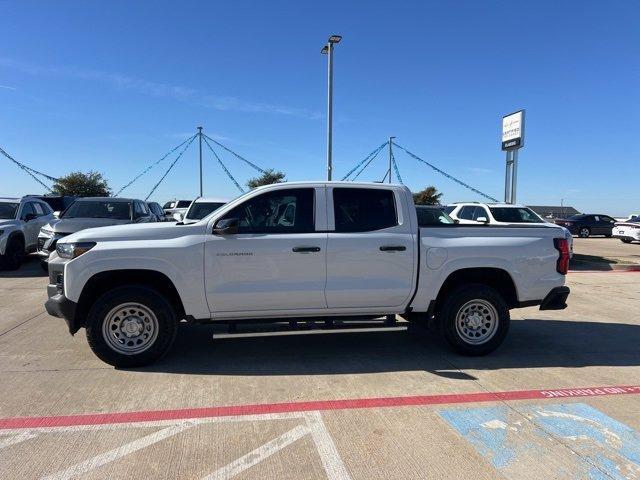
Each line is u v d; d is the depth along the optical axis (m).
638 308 9.02
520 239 5.91
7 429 3.94
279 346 6.26
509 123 20.55
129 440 3.77
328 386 4.92
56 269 5.38
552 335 7.03
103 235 5.27
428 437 3.87
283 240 5.40
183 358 5.72
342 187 5.68
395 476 3.32
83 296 5.20
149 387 4.82
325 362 5.66
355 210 5.67
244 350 6.06
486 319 5.88
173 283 5.25
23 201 13.98
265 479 3.27
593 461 3.53
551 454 3.62
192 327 7.10
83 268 5.12
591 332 7.21
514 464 3.48
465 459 3.54
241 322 5.48
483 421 4.16
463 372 5.38
